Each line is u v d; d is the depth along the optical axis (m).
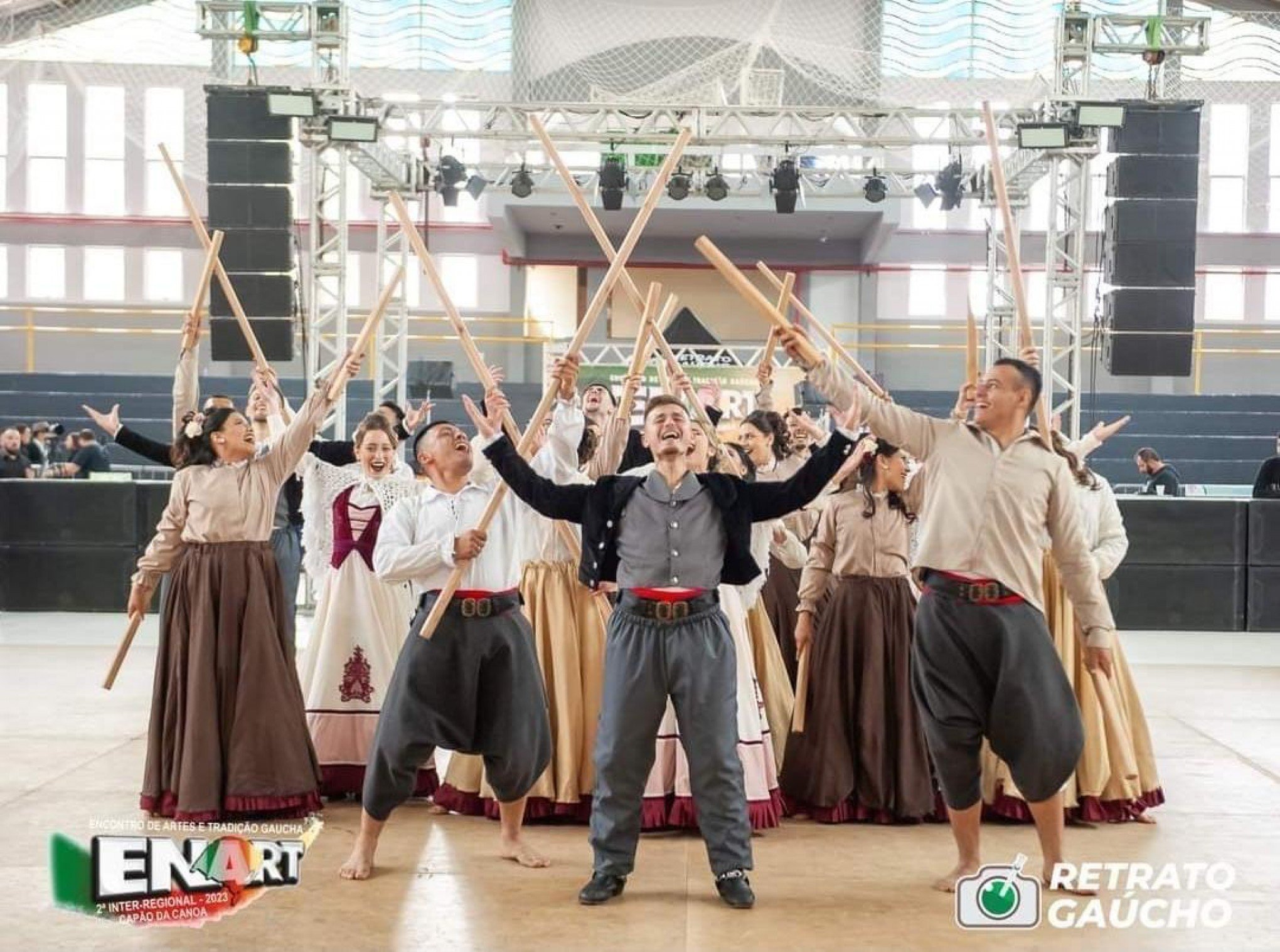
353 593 5.45
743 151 14.44
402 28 16.27
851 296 23.20
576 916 3.89
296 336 12.25
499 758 4.30
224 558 4.91
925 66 16.70
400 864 4.41
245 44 11.18
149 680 8.09
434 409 18.72
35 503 11.29
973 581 4.04
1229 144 22.06
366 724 5.37
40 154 22.25
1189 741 6.72
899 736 5.07
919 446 4.11
